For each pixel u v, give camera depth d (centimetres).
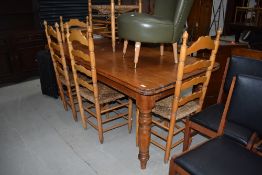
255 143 141
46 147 206
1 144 209
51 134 225
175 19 187
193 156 127
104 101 198
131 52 241
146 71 181
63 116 259
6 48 329
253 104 134
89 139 217
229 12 627
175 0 209
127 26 188
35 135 223
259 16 482
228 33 646
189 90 236
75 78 210
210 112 176
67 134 225
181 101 165
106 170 179
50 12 371
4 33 325
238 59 176
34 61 361
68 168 181
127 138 219
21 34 337
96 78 185
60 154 197
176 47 200
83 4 396
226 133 151
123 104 222
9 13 340
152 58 218
